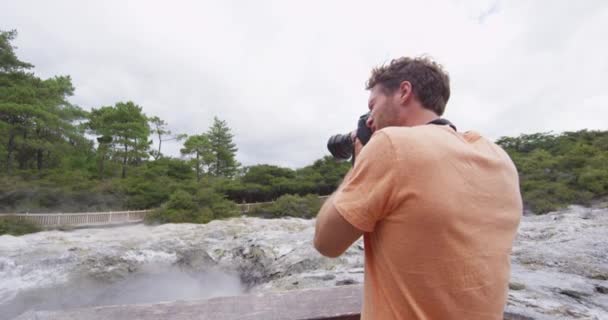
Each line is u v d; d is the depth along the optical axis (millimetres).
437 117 910
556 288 3531
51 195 20453
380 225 758
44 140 27188
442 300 675
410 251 683
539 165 27656
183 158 42875
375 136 786
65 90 35094
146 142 39688
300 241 9883
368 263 836
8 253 10266
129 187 24297
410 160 693
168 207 20453
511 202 805
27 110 24891
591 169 22719
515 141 42188
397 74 928
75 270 9539
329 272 5594
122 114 37156
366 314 812
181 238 12133
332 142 1229
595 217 11328
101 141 34688
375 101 977
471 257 683
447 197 672
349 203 758
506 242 769
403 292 700
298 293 1673
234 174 46188
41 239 11914
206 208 21109
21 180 22031
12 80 27609
